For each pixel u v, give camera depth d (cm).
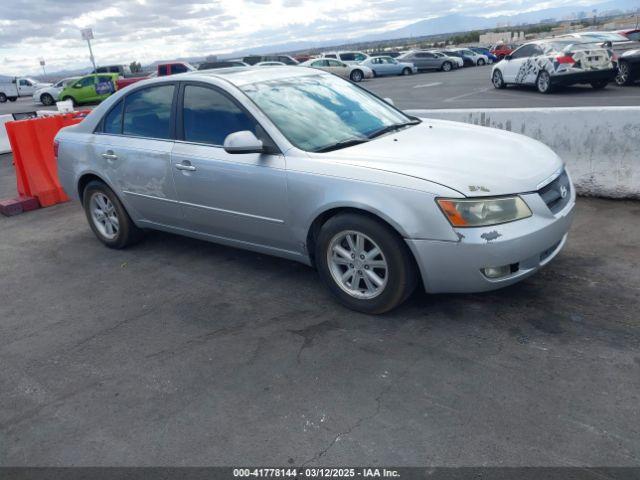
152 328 391
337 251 379
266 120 402
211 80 439
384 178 344
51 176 758
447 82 2466
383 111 472
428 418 274
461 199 325
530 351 321
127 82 2802
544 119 593
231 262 498
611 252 446
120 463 264
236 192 416
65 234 627
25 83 3656
